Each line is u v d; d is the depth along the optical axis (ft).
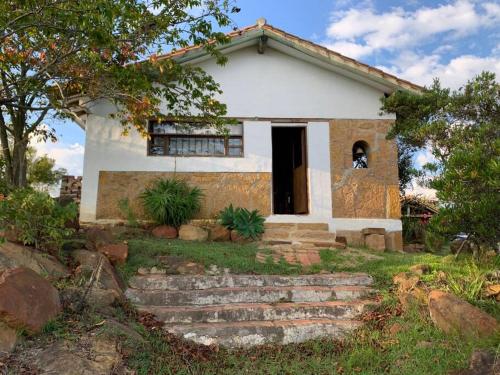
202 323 17.11
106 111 32.45
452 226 16.70
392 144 34.09
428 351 14.52
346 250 28.04
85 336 13.57
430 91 26.66
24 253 16.88
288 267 22.94
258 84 33.81
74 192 42.45
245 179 32.76
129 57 21.09
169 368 13.50
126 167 32.04
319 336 16.62
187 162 32.50
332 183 33.24
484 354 12.89
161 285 19.81
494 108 21.45
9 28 17.85
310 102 34.01
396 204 33.42
